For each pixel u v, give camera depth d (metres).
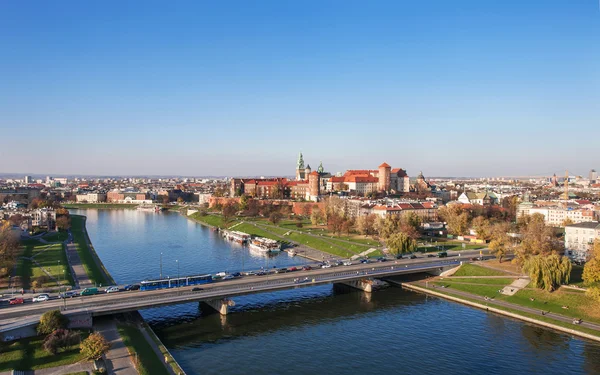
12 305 153.25
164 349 135.00
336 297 198.12
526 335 153.25
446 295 196.88
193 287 177.75
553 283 183.38
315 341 149.00
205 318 169.50
